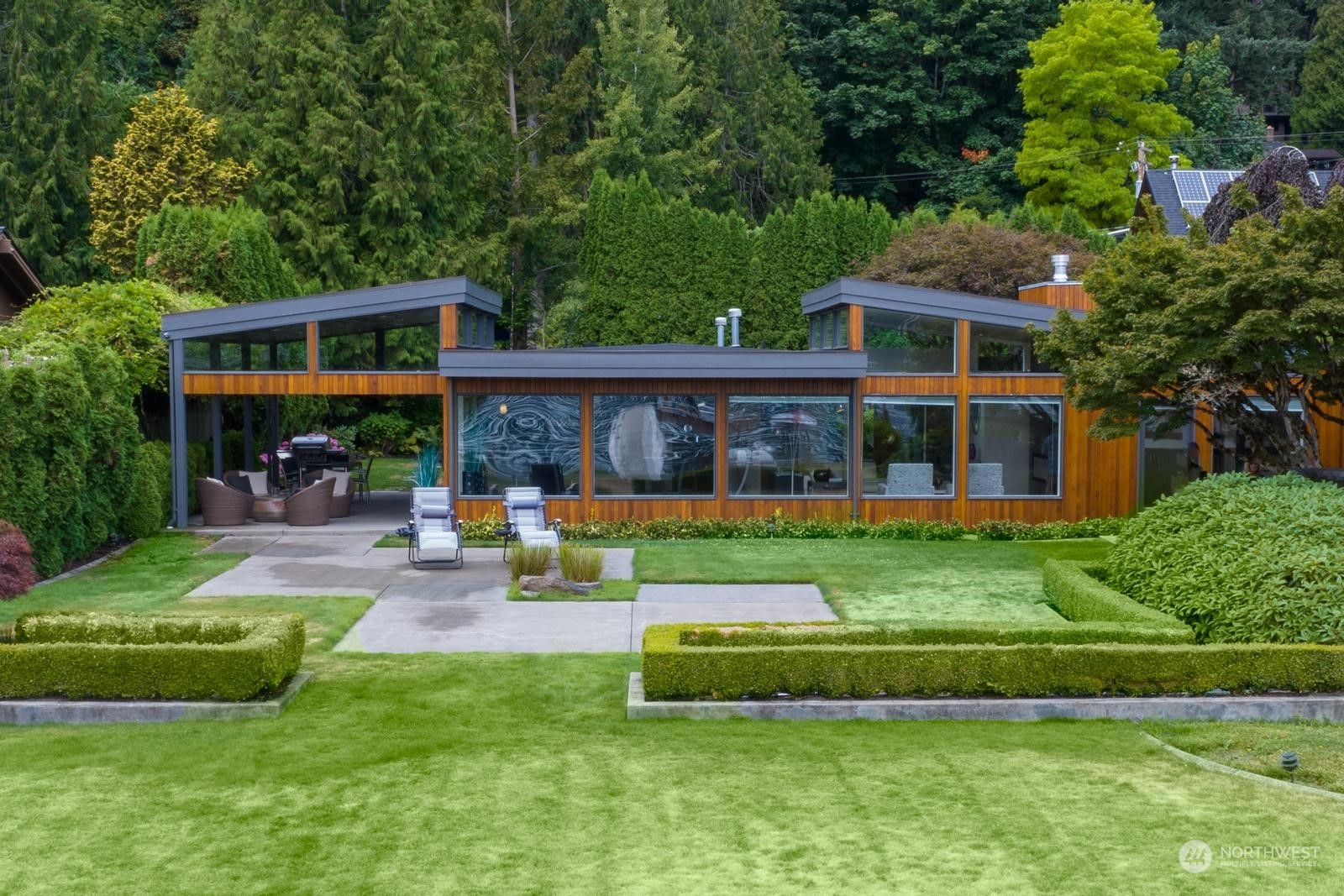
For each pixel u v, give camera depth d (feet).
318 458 80.69
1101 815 24.63
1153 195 116.37
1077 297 69.72
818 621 44.09
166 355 69.97
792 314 114.42
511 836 23.57
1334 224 44.75
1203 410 53.52
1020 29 160.04
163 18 160.86
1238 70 188.24
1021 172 147.43
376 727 30.73
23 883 21.42
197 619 35.17
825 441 66.80
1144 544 42.39
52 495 51.26
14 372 49.16
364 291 65.77
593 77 149.07
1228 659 32.45
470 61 136.26
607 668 36.91
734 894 20.90
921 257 92.17
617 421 66.23
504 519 65.00
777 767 27.68
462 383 65.72
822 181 148.46
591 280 118.11
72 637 34.47
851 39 159.02
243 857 22.53
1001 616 44.62
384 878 21.63
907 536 64.85
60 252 127.65
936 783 26.55
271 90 119.34
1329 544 36.60
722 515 66.49
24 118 124.88
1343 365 47.29
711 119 146.82
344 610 45.09
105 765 27.73
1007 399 66.95
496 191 134.51
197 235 87.86
